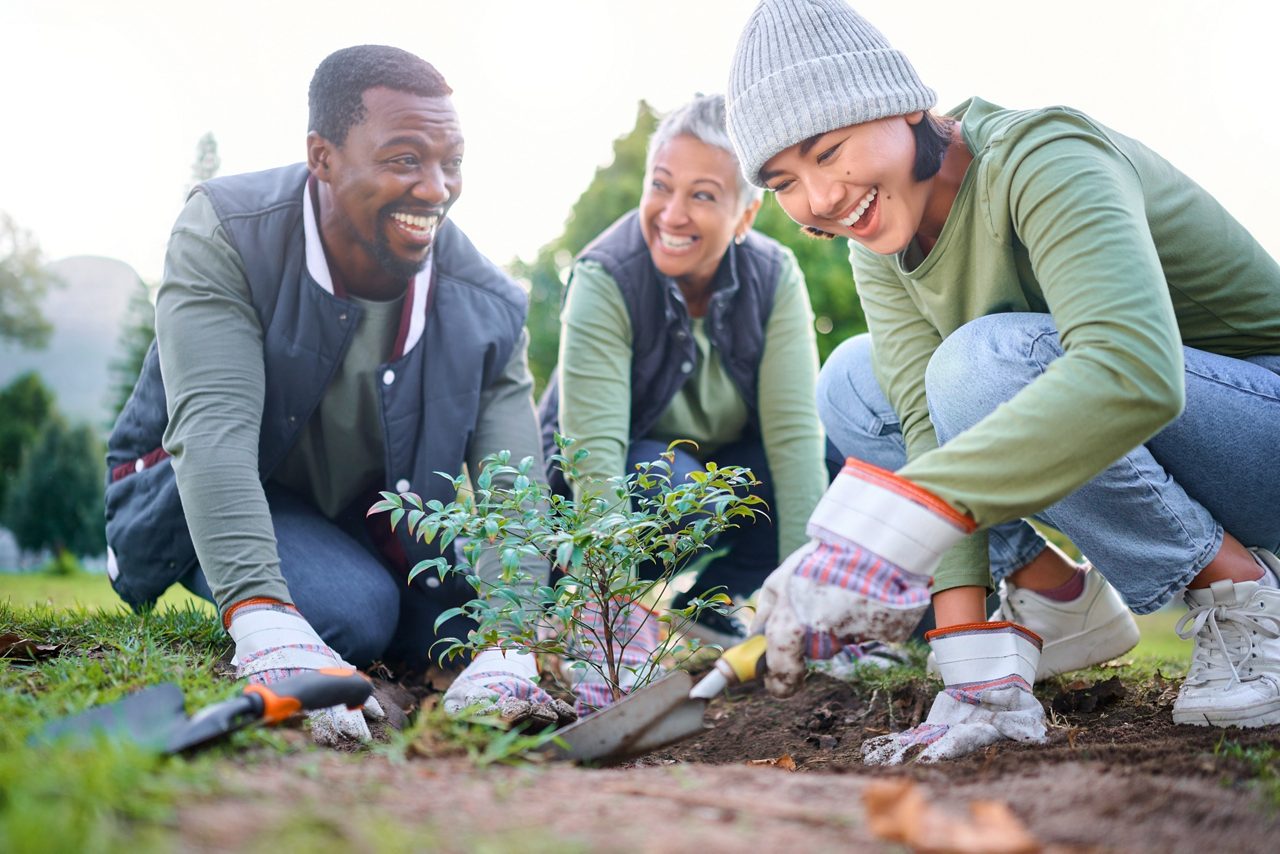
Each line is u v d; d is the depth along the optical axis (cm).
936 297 249
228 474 264
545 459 373
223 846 125
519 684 247
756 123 237
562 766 187
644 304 349
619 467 340
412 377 302
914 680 297
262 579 256
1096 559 239
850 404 312
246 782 150
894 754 219
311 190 292
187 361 274
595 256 352
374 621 297
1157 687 286
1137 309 193
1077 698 277
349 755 191
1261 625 225
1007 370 230
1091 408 186
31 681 217
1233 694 223
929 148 236
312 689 183
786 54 233
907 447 268
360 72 280
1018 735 221
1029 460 184
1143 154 240
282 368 289
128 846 120
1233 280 248
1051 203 210
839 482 189
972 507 183
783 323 366
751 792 163
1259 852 141
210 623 295
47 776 132
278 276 286
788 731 288
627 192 1359
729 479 251
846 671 317
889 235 240
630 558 241
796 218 251
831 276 1118
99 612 306
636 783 167
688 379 363
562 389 348
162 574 308
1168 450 238
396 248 289
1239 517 244
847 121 229
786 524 358
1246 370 242
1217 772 174
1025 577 271
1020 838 132
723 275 355
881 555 182
